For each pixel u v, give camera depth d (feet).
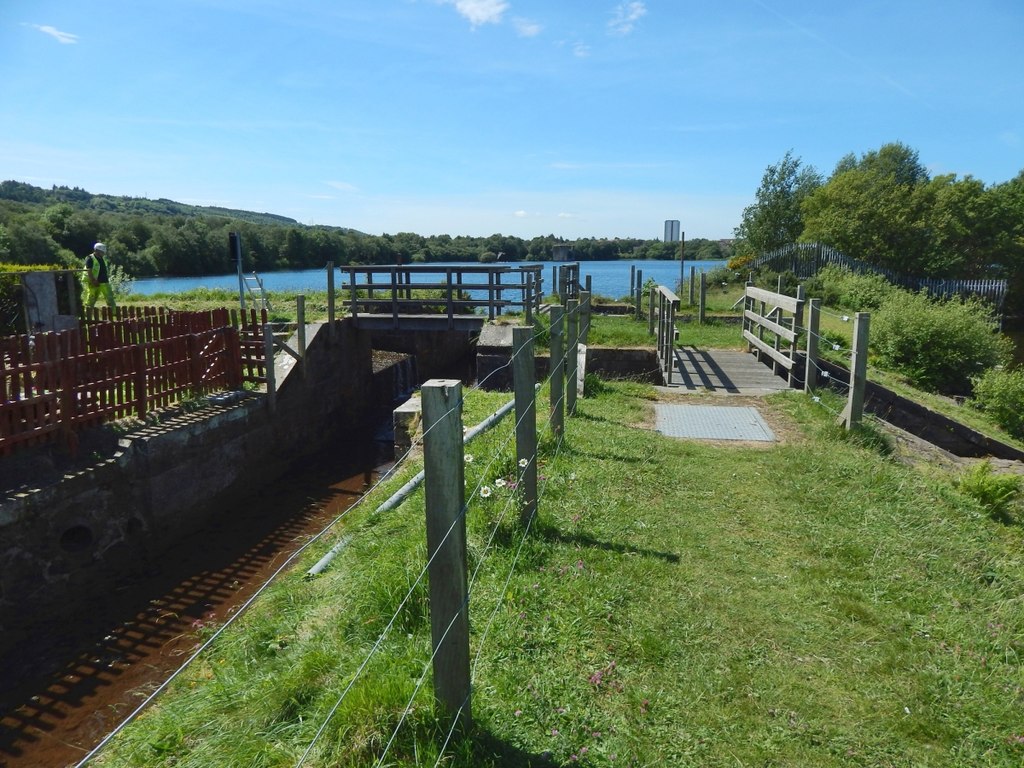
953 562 15.11
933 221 107.14
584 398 30.66
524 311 48.26
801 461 21.35
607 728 9.94
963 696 10.78
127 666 19.16
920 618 12.95
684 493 19.06
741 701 10.64
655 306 49.85
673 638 12.21
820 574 14.55
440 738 9.00
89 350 26.50
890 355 48.83
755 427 25.95
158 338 30.25
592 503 17.95
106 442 26.09
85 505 23.80
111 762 10.30
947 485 20.31
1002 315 96.43
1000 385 42.14
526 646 11.79
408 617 12.42
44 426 23.75
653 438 24.09
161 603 22.88
